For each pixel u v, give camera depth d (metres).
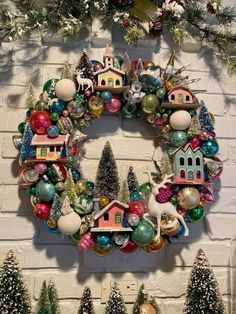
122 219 1.00
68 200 0.98
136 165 1.14
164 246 1.11
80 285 1.07
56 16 1.12
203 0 1.21
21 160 1.02
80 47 1.17
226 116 1.20
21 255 1.06
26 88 1.13
